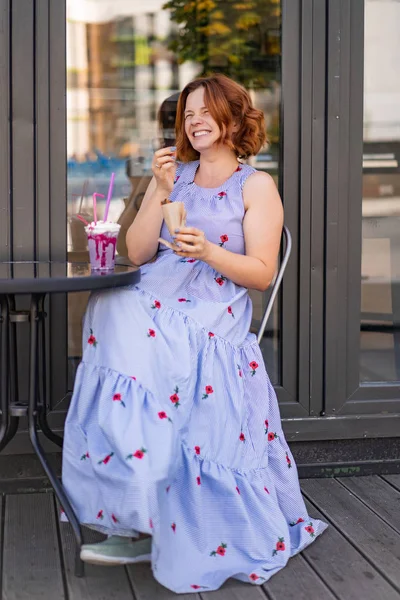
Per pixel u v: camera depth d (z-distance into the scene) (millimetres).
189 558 2049
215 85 2305
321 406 2832
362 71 2754
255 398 2252
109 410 1988
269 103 2889
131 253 2377
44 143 2604
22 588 2039
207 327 2174
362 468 2852
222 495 2115
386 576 2123
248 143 2375
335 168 2764
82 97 2902
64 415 2664
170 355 2082
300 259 2779
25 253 2623
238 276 2195
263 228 2258
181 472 2080
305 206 2764
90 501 2037
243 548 2121
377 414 2852
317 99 2732
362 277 2885
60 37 2580
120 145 2961
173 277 2213
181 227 2066
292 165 2754
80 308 2699
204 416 2127
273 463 2314
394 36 2801
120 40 2971
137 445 1924
